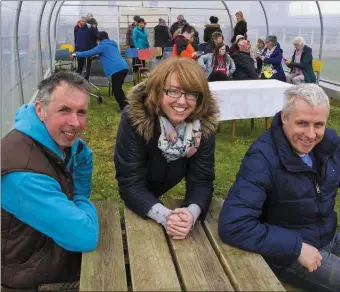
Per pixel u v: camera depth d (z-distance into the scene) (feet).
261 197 6.75
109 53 24.93
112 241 6.73
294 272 7.16
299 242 6.59
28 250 6.47
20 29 21.49
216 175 15.23
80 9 53.88
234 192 6.80
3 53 16.26
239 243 6.49
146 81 6.96
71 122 6.12
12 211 6.04
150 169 7.63
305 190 7.01
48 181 6.04
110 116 24.63
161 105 6.79
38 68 30.27
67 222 6.02
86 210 6.71
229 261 6.20
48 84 6.13
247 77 22.50
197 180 7.66
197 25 55.93
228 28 52.47
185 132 7.09
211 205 8.17
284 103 7.01
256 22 44.27
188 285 5.59
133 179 7.35
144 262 6.08
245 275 5.84
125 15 54.95
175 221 6.82
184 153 7.20
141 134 7.04
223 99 18.22
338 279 7.03
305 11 35.68
